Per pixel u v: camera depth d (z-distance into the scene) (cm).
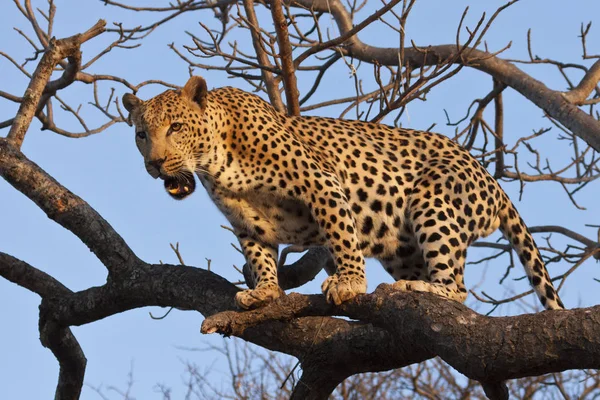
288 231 1163
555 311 762
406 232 1186
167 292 1057
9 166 1082
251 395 1620
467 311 816
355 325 969
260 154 1137
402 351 921
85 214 1087
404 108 1294
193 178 1178
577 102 1623
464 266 1166
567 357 746
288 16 1263
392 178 1188
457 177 1181
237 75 1423
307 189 1123
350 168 1187
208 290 1037
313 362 980
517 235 1230
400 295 866
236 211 1158
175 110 1144
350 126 1240
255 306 995
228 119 1150
